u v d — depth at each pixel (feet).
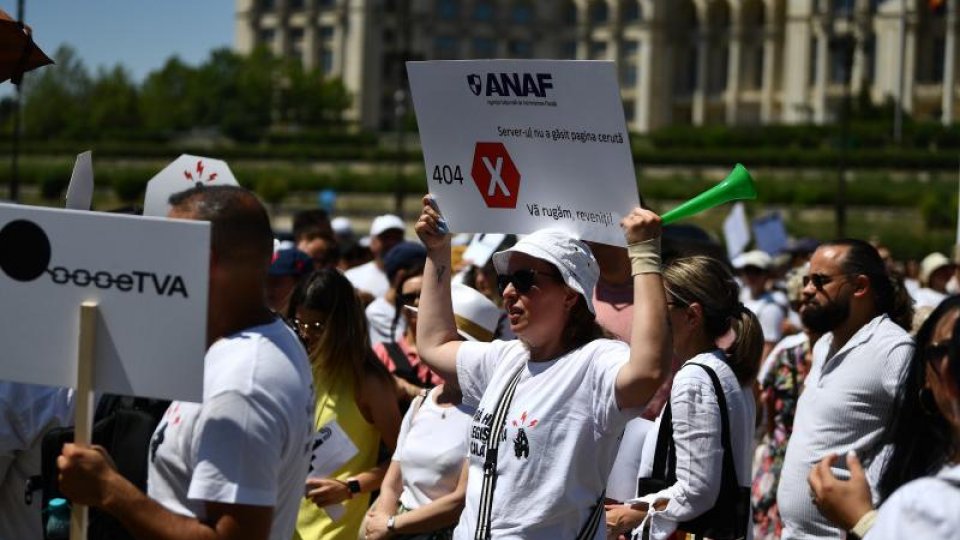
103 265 15.47
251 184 269.64
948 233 215.10
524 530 18.35
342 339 25.64
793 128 310.45
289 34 444.96
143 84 417.08
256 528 15.24
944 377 15.06
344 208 272.31
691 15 439.63
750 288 57.31
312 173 287.69
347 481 25.36
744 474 21.93
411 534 23.61
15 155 116.57
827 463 16.76
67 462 15.28
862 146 298.35
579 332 19.08
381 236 51.75
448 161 20.07
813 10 401.90
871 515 16.20
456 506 23.32
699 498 21.35
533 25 447.83
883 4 393.91
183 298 15.30
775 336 50.08
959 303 17.01
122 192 263.29
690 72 439.63
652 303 17.85
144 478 17.28
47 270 15.62
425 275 20.76
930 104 391.45
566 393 18.48
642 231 18.21
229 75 393.29
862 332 24.75
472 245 39.37
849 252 25.31
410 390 30.99
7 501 22.17
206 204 16.03
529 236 19.04
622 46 442.09
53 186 260.83
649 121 435.12
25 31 24.40
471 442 19.13
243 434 15.25
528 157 19.39
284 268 34.76
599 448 18.45
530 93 19.10
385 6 428.97
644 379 17.61
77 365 15.57
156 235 15.31
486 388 19.84
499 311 27.07
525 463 18.44
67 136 352.28
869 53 396.98
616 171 18.60
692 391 21.67
